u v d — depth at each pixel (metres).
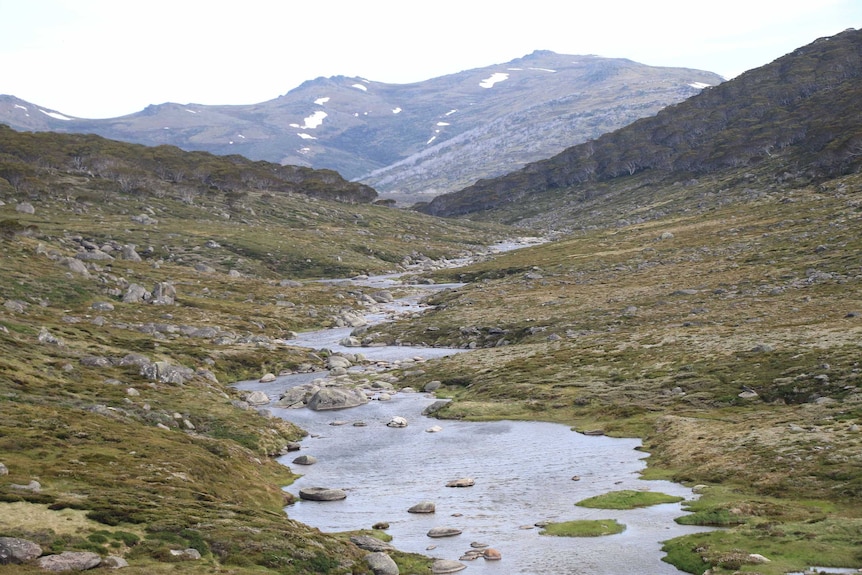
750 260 182.25
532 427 94.06
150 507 51.09
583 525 55.16
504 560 49.28
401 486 72.31
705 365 102.81
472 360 132.62
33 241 199.50
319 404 111.25
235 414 96.44
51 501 48.66
